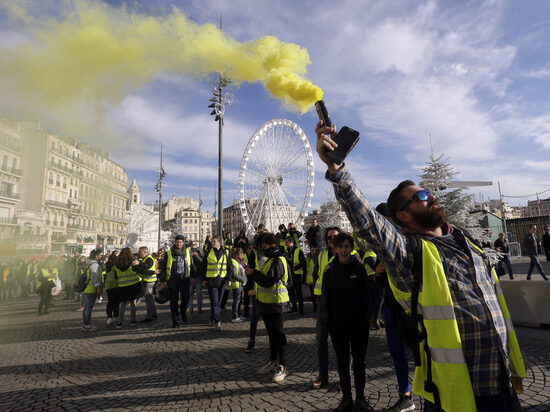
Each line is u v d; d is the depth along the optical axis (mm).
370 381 3963
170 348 5918
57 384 4340
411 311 1391
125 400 3742
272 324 4309
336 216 30312
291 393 3727
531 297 6180
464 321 1290
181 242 8219
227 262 7652
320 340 3896
